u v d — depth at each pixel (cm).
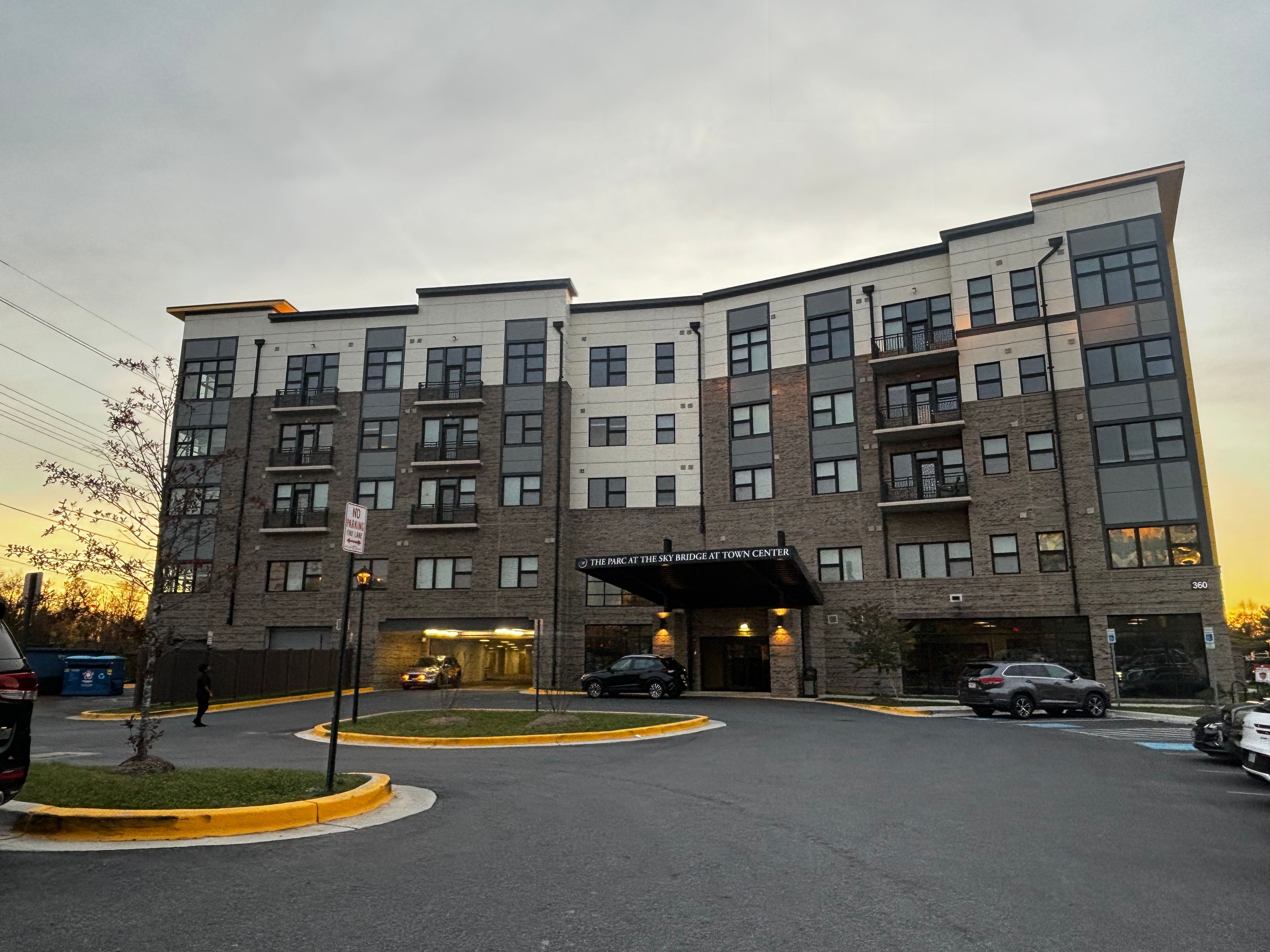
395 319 4153
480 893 577
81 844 701
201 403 4184
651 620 3709
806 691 3300
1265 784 1152
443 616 3800
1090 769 1277
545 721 1828
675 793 1034
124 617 1084
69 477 1023
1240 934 512
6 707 652
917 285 3566
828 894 587
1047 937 502
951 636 3219
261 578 3978
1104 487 3059
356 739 1725
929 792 1048
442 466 3912
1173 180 3291
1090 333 3173
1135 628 2942
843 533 3466
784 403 3694
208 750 1536
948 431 3356
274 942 471
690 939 491
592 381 4006
